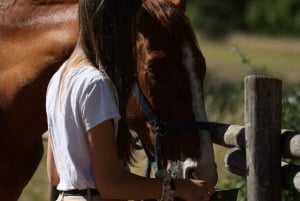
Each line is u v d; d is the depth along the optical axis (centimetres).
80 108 484
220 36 5572
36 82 620
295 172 547
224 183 855
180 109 575
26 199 1121
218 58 3909
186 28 587
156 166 577
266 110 545
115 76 496
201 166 562
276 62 3881
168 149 580
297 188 538
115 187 484
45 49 620
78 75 489
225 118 1111
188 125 570
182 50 580
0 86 630
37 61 621
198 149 566
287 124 857
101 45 491
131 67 501
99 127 482
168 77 577
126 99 507
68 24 623
